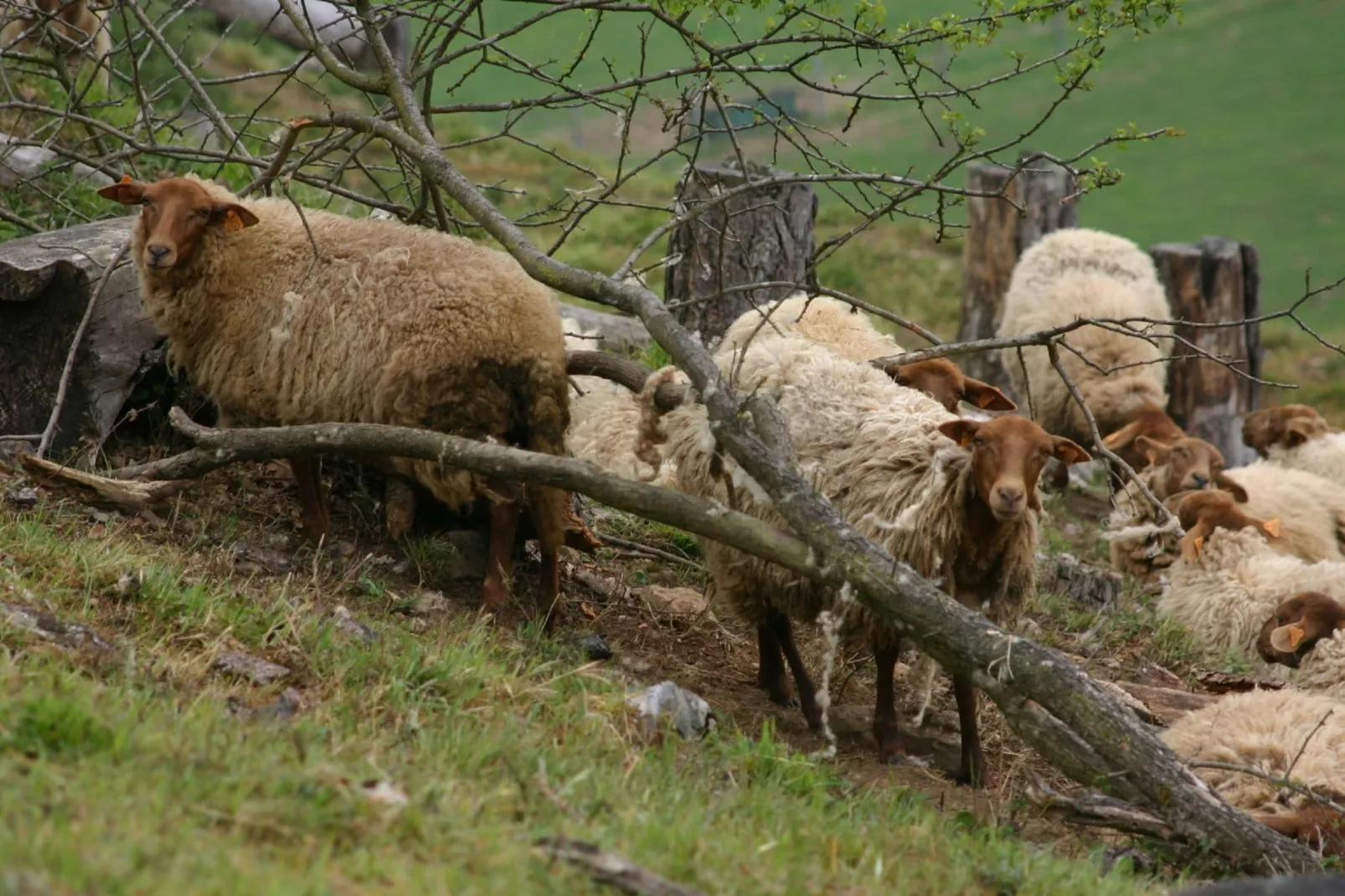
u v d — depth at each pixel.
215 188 11.16
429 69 12.06
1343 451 20.03
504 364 10.27
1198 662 14.05
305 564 10.91
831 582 8.72
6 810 5.30
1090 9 10.90
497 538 10.70
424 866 5.67
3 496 10.41
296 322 10.47
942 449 9.84
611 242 33.97
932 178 11.19
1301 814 8.73
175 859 5.14
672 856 6.28
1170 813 8.01
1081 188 10.77
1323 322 43.38
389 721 7.92
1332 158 59.34
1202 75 71.81
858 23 11.45
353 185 30.73
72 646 7.82
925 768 10.12
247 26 34.47
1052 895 7.19
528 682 8.91
